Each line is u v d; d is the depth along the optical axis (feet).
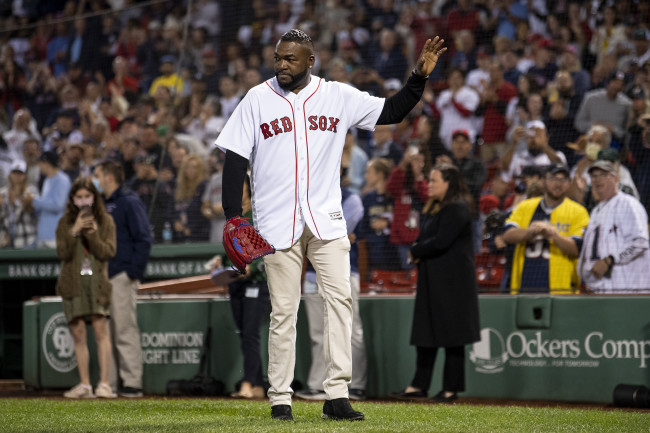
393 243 93.15
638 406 64.23
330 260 46.68
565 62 108.47
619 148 92.58
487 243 88.12
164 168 114.62
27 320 86.58
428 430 41.86
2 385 91.61
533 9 126.62
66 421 50.26
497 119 112.27
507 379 71.31
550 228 73.97
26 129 138.92
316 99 46.93
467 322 66.90
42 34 152.35
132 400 66.08
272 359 47.73
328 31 144.46
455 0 131.44
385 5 140.97
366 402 65.92
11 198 119.65
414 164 96.02
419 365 69.72
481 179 100.78
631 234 73.20
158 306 82.07
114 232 76.18
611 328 67.77
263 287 72.95
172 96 135.23
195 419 49.80
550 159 99.76
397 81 125.08
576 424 46.60
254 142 47.24
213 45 146.20
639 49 106.42
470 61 124.98
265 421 45.83
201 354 79.56
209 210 108.68
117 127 134.41
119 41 148.77
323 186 46.85
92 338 82.64
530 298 70.69
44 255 107.24
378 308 75.61
